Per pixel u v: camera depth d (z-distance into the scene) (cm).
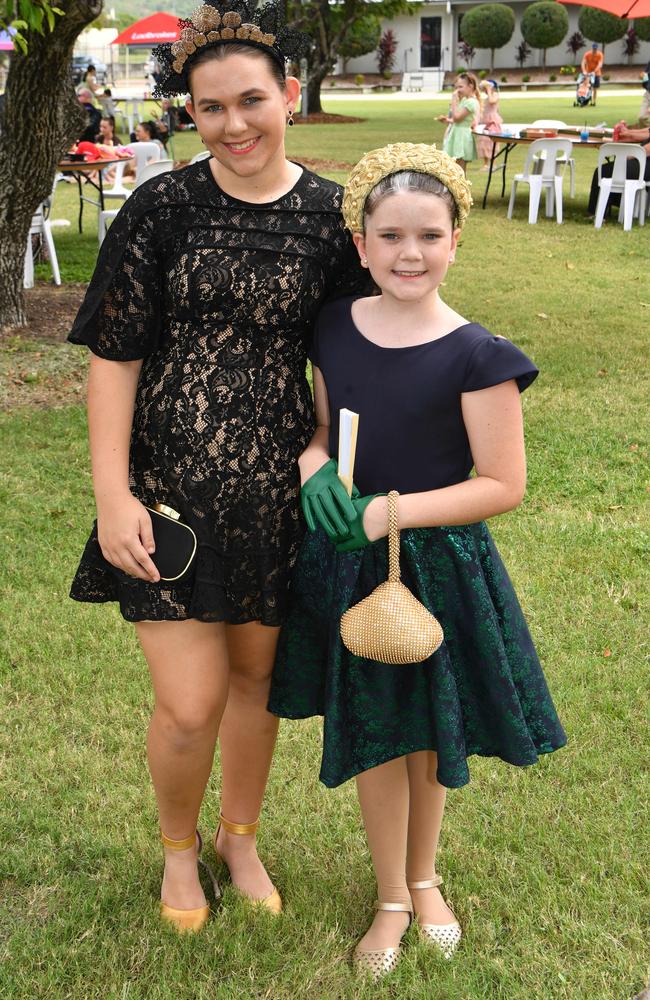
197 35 175
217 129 177
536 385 607
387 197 176
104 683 316
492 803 266
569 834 253
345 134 2255
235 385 191
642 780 272
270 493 196
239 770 228
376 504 186
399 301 186
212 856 247
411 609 184
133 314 189
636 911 229
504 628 201
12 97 649
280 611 204
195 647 200
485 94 1507
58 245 1048
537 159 1234
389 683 196
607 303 816
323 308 198
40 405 574
